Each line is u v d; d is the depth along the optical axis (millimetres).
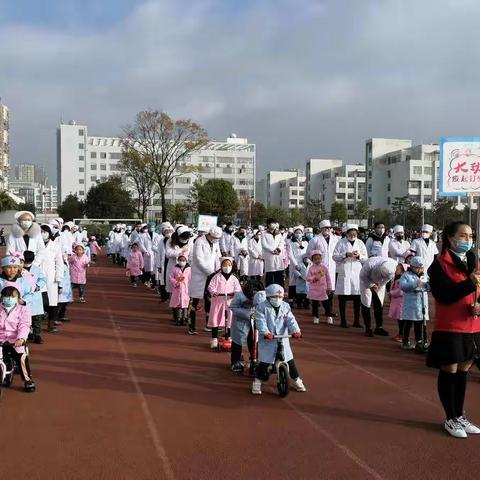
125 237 28031
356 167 111875
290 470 5113
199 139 51812
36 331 10164
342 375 8344
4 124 82375
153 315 13508
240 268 17406
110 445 5656
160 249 15680
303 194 135750
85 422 6293
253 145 125438
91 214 81875
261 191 156250
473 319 5914
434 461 5316
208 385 7762
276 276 15664
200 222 20406
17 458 5352
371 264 11086
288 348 7418
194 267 11203
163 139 51406
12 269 8141
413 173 90500
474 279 5770
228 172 122562
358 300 12133
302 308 15016
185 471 5090
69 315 13312
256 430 6094
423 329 9797
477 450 5574
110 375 8195
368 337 11125
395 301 10648
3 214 60562
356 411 6738
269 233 15703
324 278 12492
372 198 99500
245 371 8258
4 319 7355
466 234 5848
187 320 12328
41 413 6578
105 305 15070
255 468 5152
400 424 6301
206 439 5828
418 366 8891
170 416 6508
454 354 5859
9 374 7480
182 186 117375
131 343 10336
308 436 5930
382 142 99500
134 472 5066
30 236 10648
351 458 5379
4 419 6379
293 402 7062
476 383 7918
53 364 8781
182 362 8992
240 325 8297
